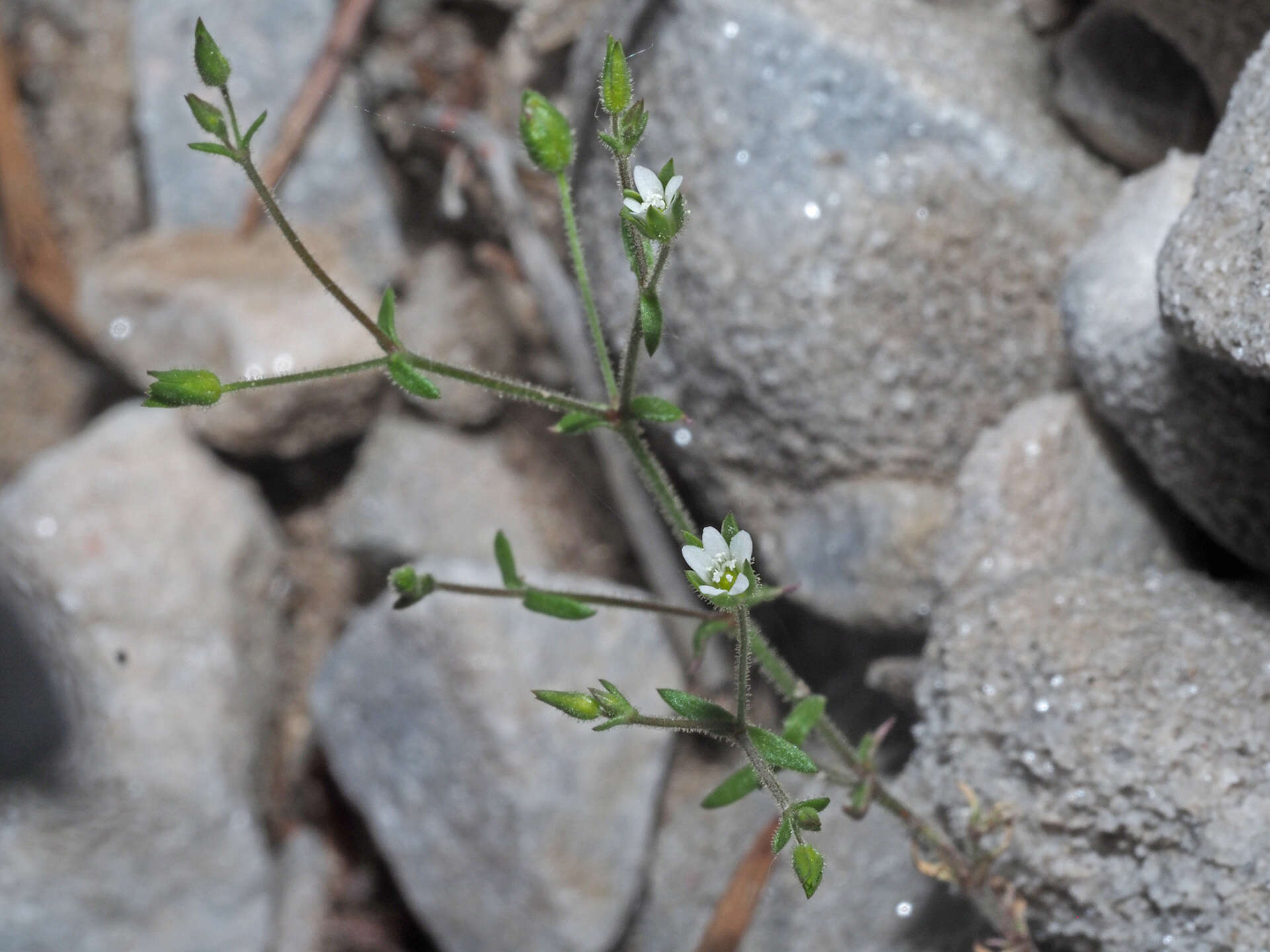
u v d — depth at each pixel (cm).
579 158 25
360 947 29
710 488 25
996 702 21
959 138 23
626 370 19
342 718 28
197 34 18
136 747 28
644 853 26
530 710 26
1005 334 24
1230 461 21
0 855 28
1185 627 21
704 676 26
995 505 23
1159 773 20
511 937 26
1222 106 22
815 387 24
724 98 24
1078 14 24
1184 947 20
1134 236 22
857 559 24
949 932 23
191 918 28
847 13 24
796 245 24
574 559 29
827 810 24
